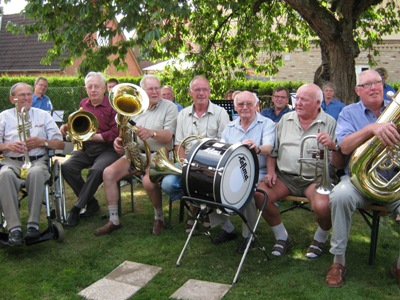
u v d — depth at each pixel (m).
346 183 3.02
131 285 3.04
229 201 3.06
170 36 7.50
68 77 14.66
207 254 3.55
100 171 4.18
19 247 3.70
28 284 3.07
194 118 4.05
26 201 5.05
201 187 3.03
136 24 5.02
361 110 3.26
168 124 4.20
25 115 3.79
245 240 3.57
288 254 3.52
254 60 8.90
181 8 4.73
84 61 6.25
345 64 6.29
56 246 3.74
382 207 3.07
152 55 7.31
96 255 3.55
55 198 4.14
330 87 5.75
